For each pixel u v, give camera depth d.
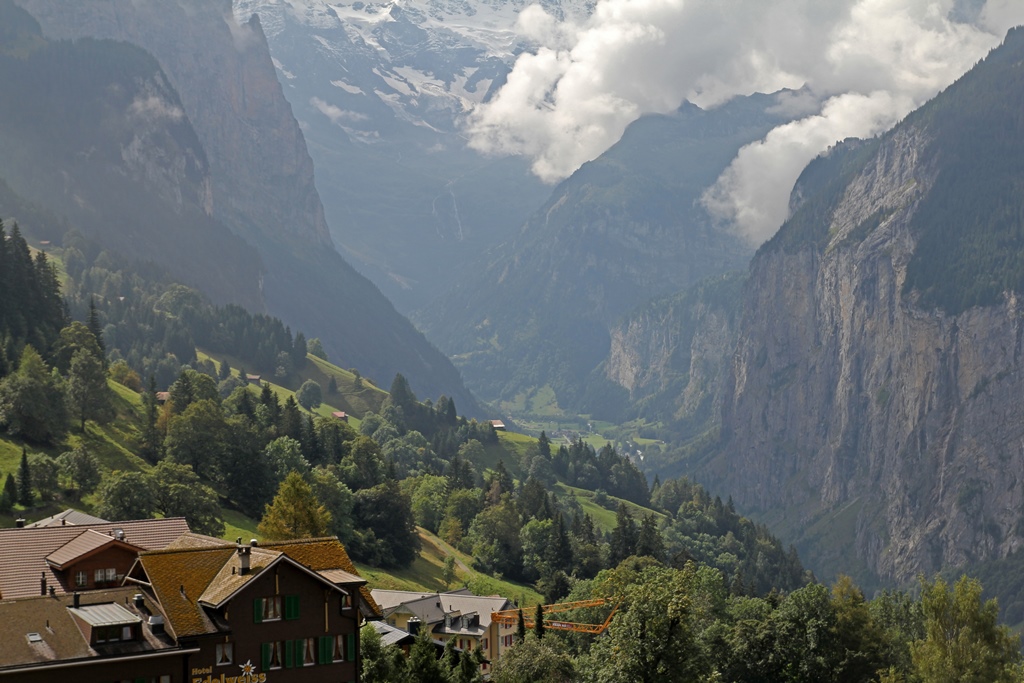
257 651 97.56
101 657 90.69
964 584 164.00
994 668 158.38
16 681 87.19
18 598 98.69
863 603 179.50
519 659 147.88
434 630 181.75
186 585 98.75
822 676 164.75
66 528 118.38
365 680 112.50
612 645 140.50
